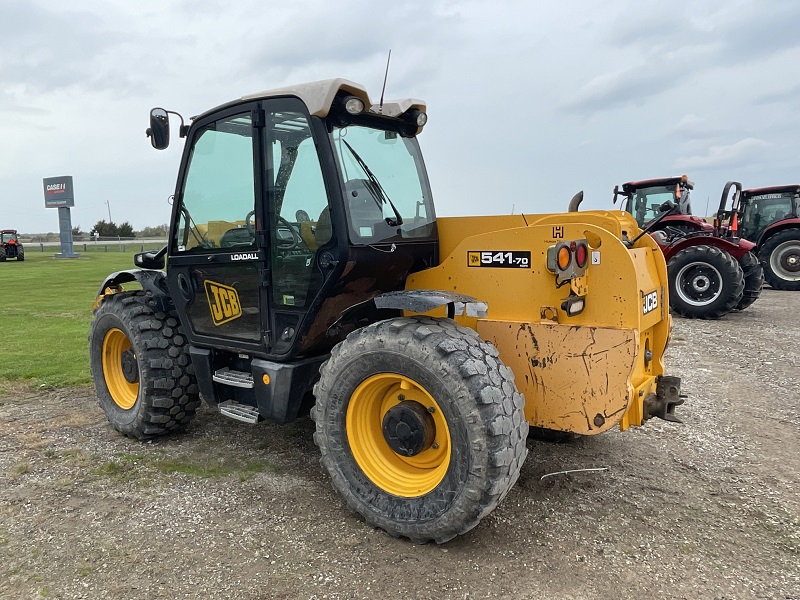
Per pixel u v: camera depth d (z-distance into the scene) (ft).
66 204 108.06
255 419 11.80
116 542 9.61
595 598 8.16
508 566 8.91
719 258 29.53
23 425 15.17
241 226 11.61
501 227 12.11
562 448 13.33
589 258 9.75
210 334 12.67
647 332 11.55
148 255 15.72
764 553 9.23
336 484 10.26
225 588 8.43
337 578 8.64
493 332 10.48
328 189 10.15
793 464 12.55
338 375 9.98
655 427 14.67
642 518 10.30
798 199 44.34
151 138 12.25
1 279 58.59
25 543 9.61
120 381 14.90
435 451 9.75
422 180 12.45
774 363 21.01
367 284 10.93
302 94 10.18
